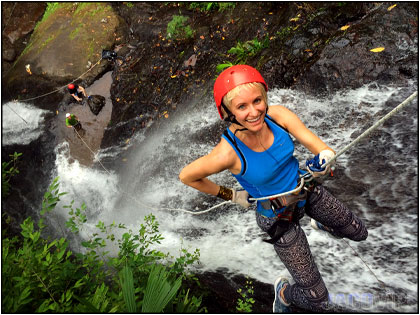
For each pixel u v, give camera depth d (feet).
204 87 19.06
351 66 14.39
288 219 8.39
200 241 14.66
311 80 15.12
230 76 6.89
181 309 10.28
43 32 26.78
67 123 22.07
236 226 14.42
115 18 25.35
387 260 11.60
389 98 13.60
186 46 21.35
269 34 18.12
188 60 20.62
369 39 14.34
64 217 19.63
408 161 12.59
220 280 13.29
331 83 14.69
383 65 13.88
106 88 23.50
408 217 11.89
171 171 17.69
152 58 22.26
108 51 23.80
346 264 11.93
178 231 15.44
